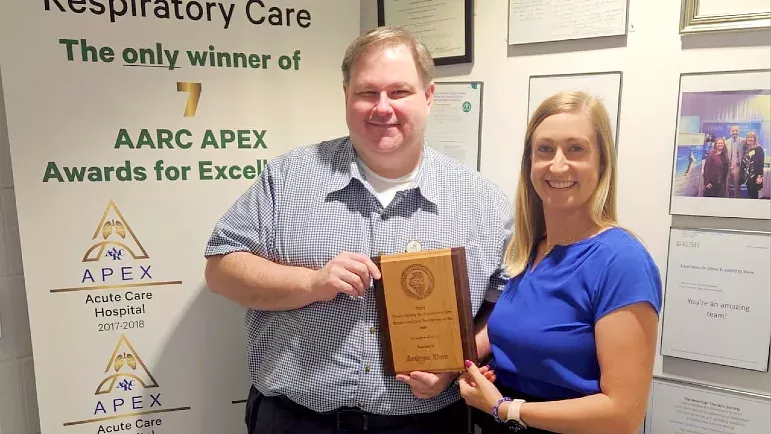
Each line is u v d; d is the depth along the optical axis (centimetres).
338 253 133
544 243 126
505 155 173
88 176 153
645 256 106
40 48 146
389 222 136
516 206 128
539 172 115
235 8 160
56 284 154
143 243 160
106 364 161
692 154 147
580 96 112
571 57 159
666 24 146
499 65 171
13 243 164
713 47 141
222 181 165
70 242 154
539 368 116
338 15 170
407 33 136
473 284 137
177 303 165
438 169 145
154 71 155
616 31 151
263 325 142
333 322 130
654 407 160
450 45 176
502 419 117
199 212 164
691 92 145
